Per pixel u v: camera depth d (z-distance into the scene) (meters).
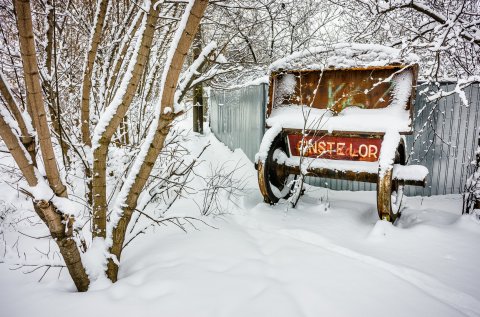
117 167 4.12
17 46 3.62
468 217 3.70
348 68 4.15
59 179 2.01
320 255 2.96
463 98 3.57
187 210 4.29
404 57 3.98
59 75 4.35
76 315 2.10
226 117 9.95
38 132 1.83
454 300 2.41
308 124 4.34
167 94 2.12
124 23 3.56
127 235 3.21
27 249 3.28
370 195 5.33
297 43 9.69
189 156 6.86
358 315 2.12
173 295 2.28
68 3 3.73
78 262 2.25
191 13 1.90
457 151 5.02
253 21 8.02
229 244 3.16
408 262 2.93
